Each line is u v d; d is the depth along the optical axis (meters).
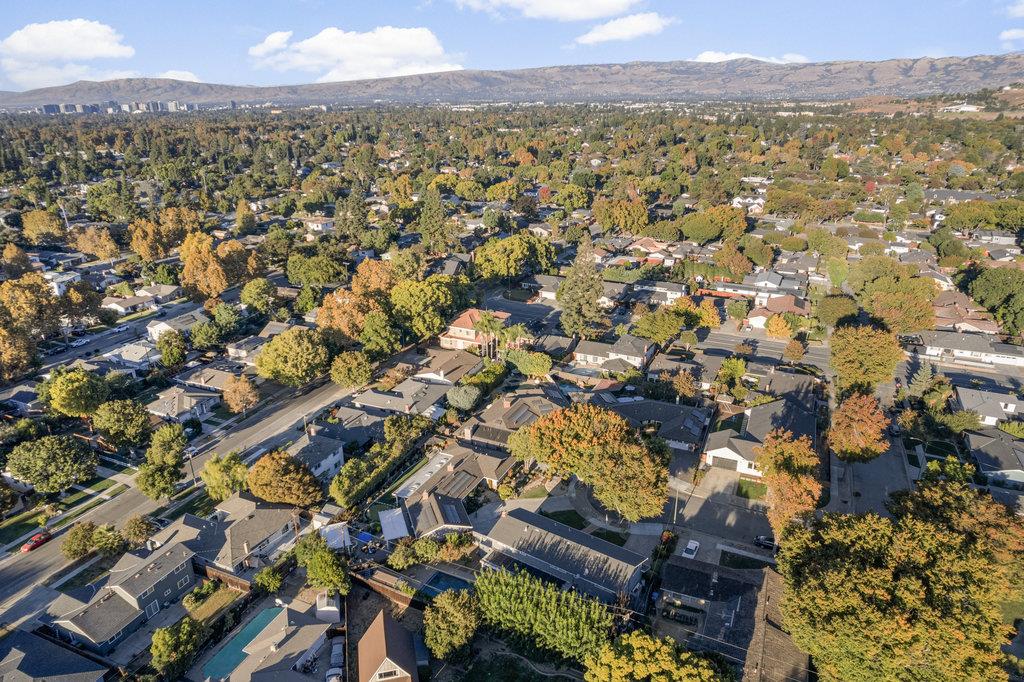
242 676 57.94
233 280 169.88
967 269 167.62
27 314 129.00
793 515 70.44
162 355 122.00
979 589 54.25
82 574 72.81
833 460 93.62
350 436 97.12
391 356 131.50
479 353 130.50
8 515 82.69
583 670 59.84
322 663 61.50
